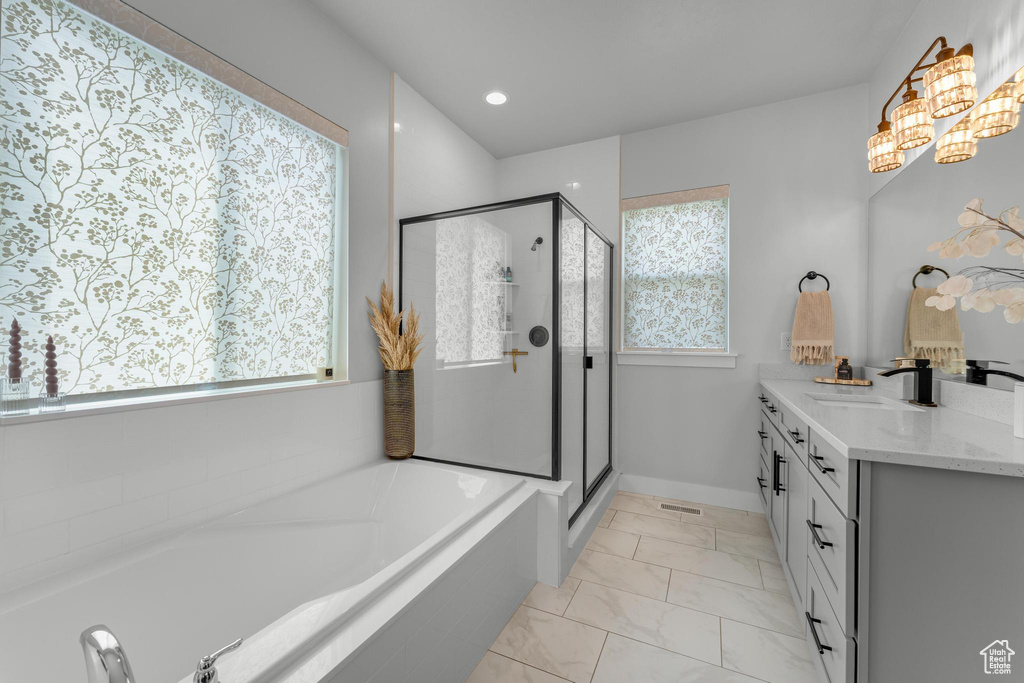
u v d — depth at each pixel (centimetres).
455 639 141
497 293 239
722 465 304
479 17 208
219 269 167
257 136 180
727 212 304
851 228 270
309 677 91
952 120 182
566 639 169
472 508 171
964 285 143
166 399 147
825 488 138
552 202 228
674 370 317
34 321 121
